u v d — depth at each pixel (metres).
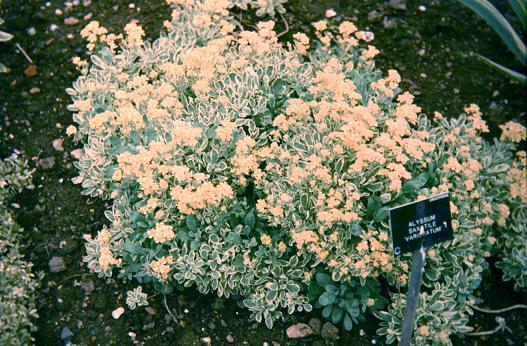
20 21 4.56
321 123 3.47
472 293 3.66
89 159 3.75
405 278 3.24
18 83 4.31
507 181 3.67
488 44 4.65
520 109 4.35
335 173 3.39
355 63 4.30
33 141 4.08
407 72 4.41
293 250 3.52
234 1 4.50
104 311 3.49
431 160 3.64
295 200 3.39
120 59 4.10
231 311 3.49
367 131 3.28
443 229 2.82
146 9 4.62
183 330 3.43
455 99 4.33
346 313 3.38
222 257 3.37
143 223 3.41
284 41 4.45
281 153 3.32
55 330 3.42
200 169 3.61
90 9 4.62
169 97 3.50
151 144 3.29
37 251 3.69
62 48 4.45
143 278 3.59
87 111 3.82
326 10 4.65
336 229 3.28
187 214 3.38
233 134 3.55
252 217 3.37
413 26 4.64
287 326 3.44
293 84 3.85
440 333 3.23
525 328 3.58
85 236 3.55
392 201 3.42
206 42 4.18
